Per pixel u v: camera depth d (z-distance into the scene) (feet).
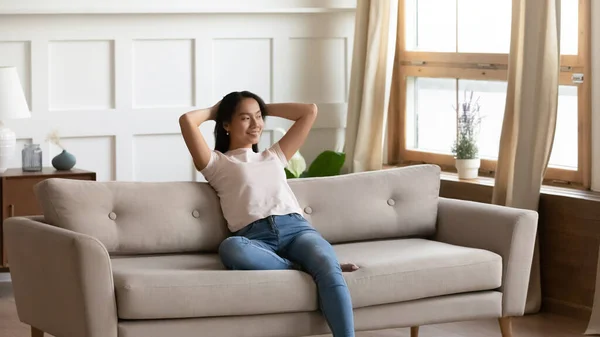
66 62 18.51
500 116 17.83
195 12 19.11
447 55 18.90
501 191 16.22
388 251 12.91
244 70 19.88
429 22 19.58
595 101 15.75
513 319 15.56
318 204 13.57
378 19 19.20
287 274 11.61
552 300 15.96
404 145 20.29
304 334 11.71
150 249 12.58
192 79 19.47
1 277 18.35
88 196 12.36
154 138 19.27
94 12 18.34
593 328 14.65
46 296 11.62
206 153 13.05
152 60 19.13
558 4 15.14
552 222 15.79
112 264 11.96
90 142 18.83
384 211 13.80
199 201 12.96
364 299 11.88
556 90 15.30
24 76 18.21
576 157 16.31
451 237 13.83
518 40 15.89
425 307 12.42
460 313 12.67
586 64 15.81
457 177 18.10
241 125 13.29
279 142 13.73
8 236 12.46
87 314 10.79
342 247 13.37
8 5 17.98
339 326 11.39
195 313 11.14
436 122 19.49
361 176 14.01
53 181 12.28
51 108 18.47
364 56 19.61
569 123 16.37
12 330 14.76
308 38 20.35
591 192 15.76
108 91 18.85
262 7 19.84
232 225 12.73
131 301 10.87
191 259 12.46
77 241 10.78
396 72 20.33
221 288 11.21
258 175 12.92
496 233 13.12
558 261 15.76
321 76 20.53
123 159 19.01
